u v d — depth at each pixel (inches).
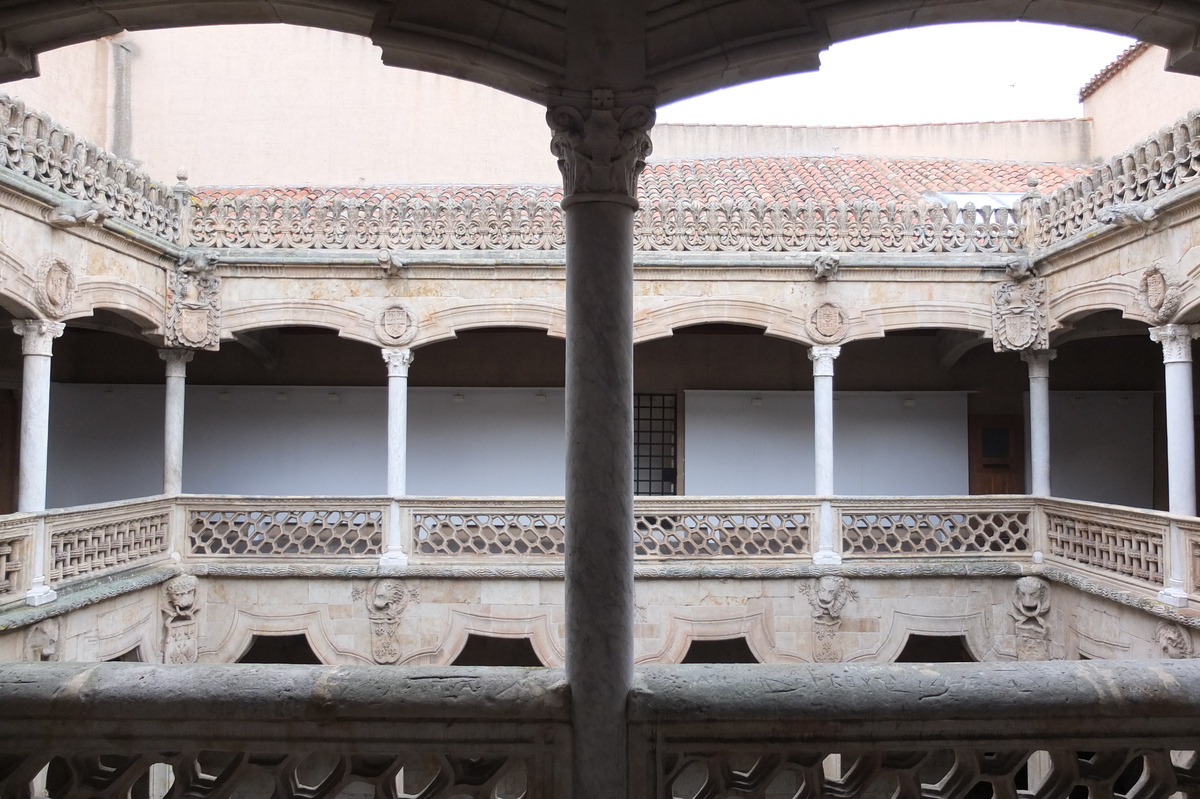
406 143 746.2
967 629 500.7
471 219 518.3
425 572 495.8
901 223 521.7
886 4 150.9
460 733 132.8
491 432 659.4
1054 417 657.6
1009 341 514.3
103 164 429.1
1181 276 380.8
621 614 141.1
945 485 656.4
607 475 146.1
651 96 152.4
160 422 645.9
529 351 665.6
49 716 127.5
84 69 687.7
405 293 518.6
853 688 130.6
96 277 426.0
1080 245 456.1
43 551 384.8
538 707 133.3
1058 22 158.9
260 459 650.8
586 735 133.1
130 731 128.3
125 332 512.1
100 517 429.4
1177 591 377.1
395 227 517.3
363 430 655.8
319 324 516.1
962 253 518.9
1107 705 126.0
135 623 455.2
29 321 386.9
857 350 670.5
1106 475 653.3
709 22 152.3
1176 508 393.7
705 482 656.4
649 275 519.5
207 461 649.0
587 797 132.3
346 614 498.0
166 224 491.2
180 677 131.6
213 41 738.8
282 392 654.5
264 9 156.1
